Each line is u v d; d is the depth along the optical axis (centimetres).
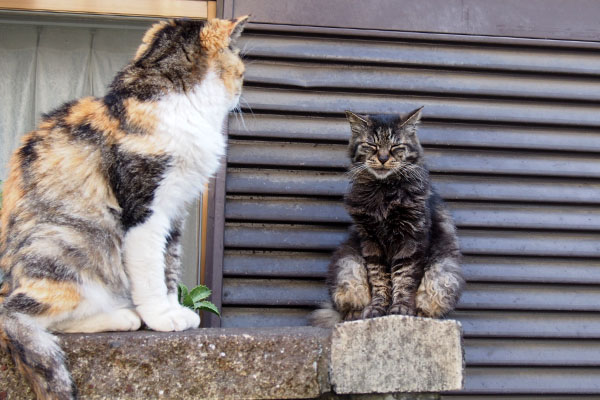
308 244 382
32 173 278
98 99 296
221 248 371
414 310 336
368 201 350
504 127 404
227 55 303
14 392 243
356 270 353
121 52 405
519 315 389
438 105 401
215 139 291
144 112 272
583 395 384
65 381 239
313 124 392
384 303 343
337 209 387
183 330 271
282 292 377
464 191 396
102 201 269
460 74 404
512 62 404
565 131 405
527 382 383
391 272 349
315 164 388
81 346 246
